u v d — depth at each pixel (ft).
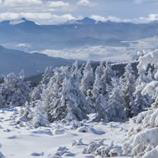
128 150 32.53
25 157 65.36
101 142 69.41
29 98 251.80
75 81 151.02
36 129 96.07
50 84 154.51
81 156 63.87
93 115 142.51
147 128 32.45
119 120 154.81
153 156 28.02
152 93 33.50
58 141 80.89
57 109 143.64
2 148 73.00
